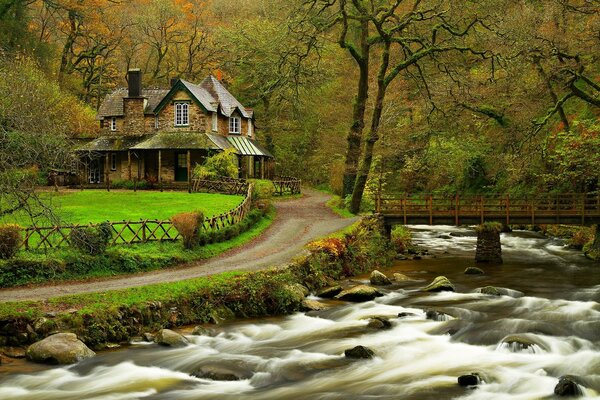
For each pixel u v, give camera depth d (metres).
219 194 41.97
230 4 71.38
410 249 34.34
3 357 15.05
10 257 20.41
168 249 24.56
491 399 12.50
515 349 15.60
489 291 22.30
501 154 38.78
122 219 29.80
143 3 69.19
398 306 20.72
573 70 29.28
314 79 41.97
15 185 16.80
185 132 49.72
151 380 13.94
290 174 68.44
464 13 38.22
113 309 17.11
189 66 68.12
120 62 73.44
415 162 49.09
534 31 29.97
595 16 29.27
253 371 14.50
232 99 55.31
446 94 39.72
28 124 18.30
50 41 68.44
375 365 14.83
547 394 12.70
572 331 17.06
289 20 36.94
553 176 34.69
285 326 18.58
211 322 18.86
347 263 26.92
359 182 39.06
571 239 36.25
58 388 13.41
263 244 28.34
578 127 35.75
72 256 21.31
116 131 51.81
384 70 38.53
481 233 30.70
